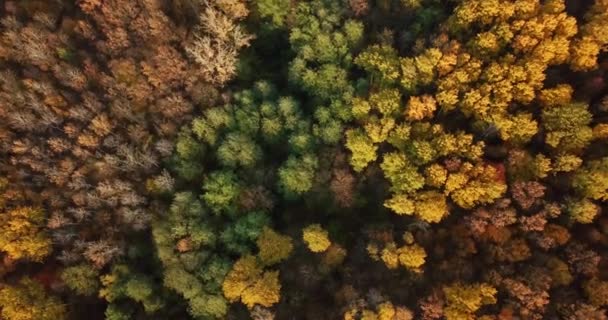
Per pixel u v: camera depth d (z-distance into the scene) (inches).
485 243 2445.9
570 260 2332.7
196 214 2714.1
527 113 2568.9
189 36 3122.5
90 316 2751.0
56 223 2805.1
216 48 3036.4
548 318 2253.9
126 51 3090.6
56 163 2942.9
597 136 2504.9
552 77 2667.3
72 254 2751.0
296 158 2753.4
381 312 2326.5
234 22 3159.5
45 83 3004.4
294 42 3034.0
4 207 2832.2
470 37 2837.1
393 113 2736.2
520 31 2694.4
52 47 3088.1
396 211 2561.5
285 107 2824.8
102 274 2753.4
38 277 2758.4
